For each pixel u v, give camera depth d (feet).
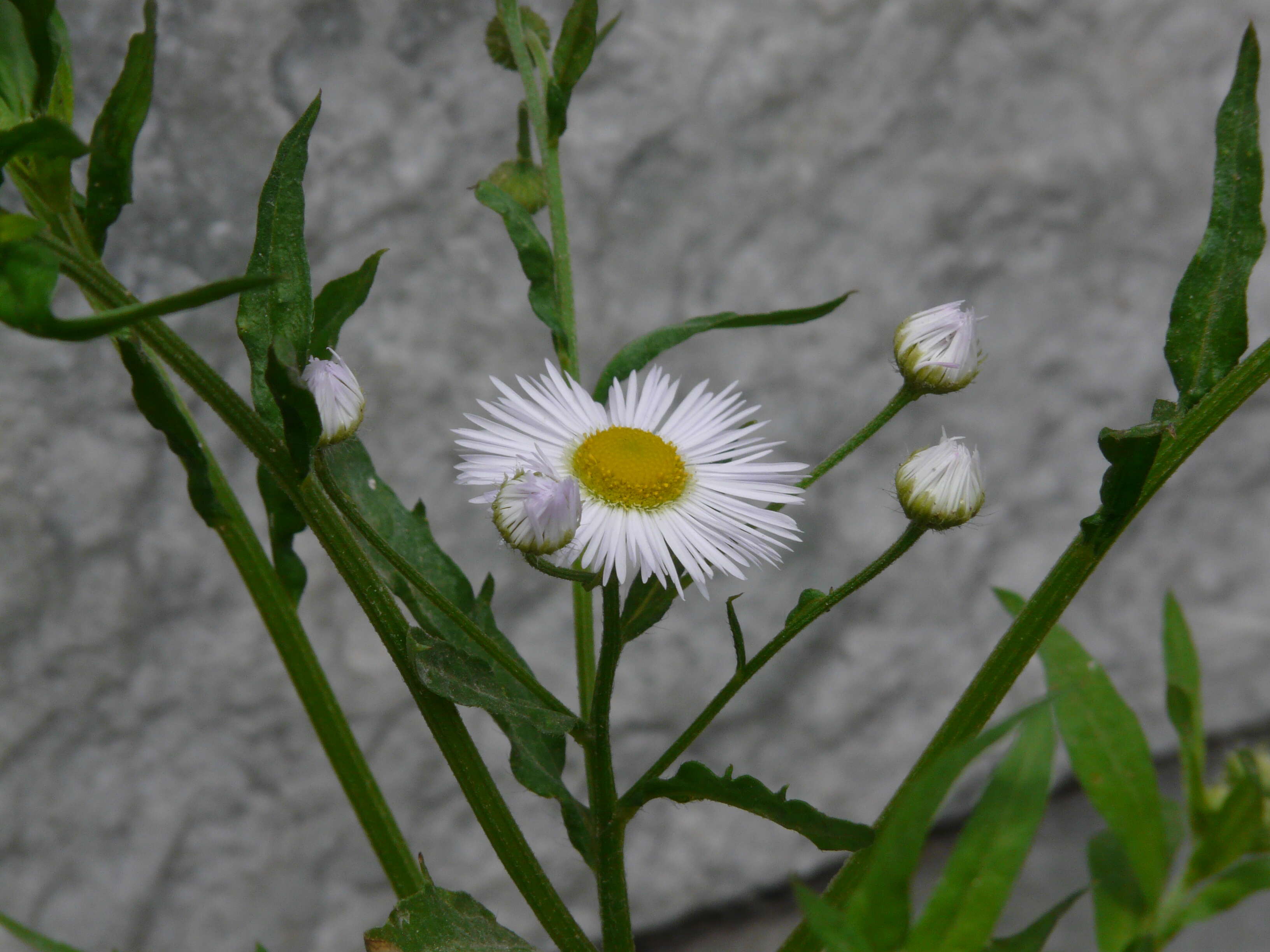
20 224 0.29
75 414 0.62
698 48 0.66
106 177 0.33
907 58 0.69
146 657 0.66
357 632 0.69
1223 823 0.36
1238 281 0.35
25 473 0.61
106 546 0.64
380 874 0.74
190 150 0.60
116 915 0.69
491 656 0.37
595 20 0.41
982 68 0.71
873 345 0.73
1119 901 0.36
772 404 0.72
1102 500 0.35
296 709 0.70
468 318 0.67
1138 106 0.74
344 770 0.41
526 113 0.43
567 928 0.36
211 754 0.69
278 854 0.72
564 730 0.36
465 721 0.70
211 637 0.67
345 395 0.34
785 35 0.67
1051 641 0.38
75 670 0.65
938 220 0.72
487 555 0.70
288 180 0.34
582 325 0.69
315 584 0.68
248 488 0.66
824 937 0.31
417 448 0.68
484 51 0.63
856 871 0.37
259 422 0.34
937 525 0.35
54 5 0.32
